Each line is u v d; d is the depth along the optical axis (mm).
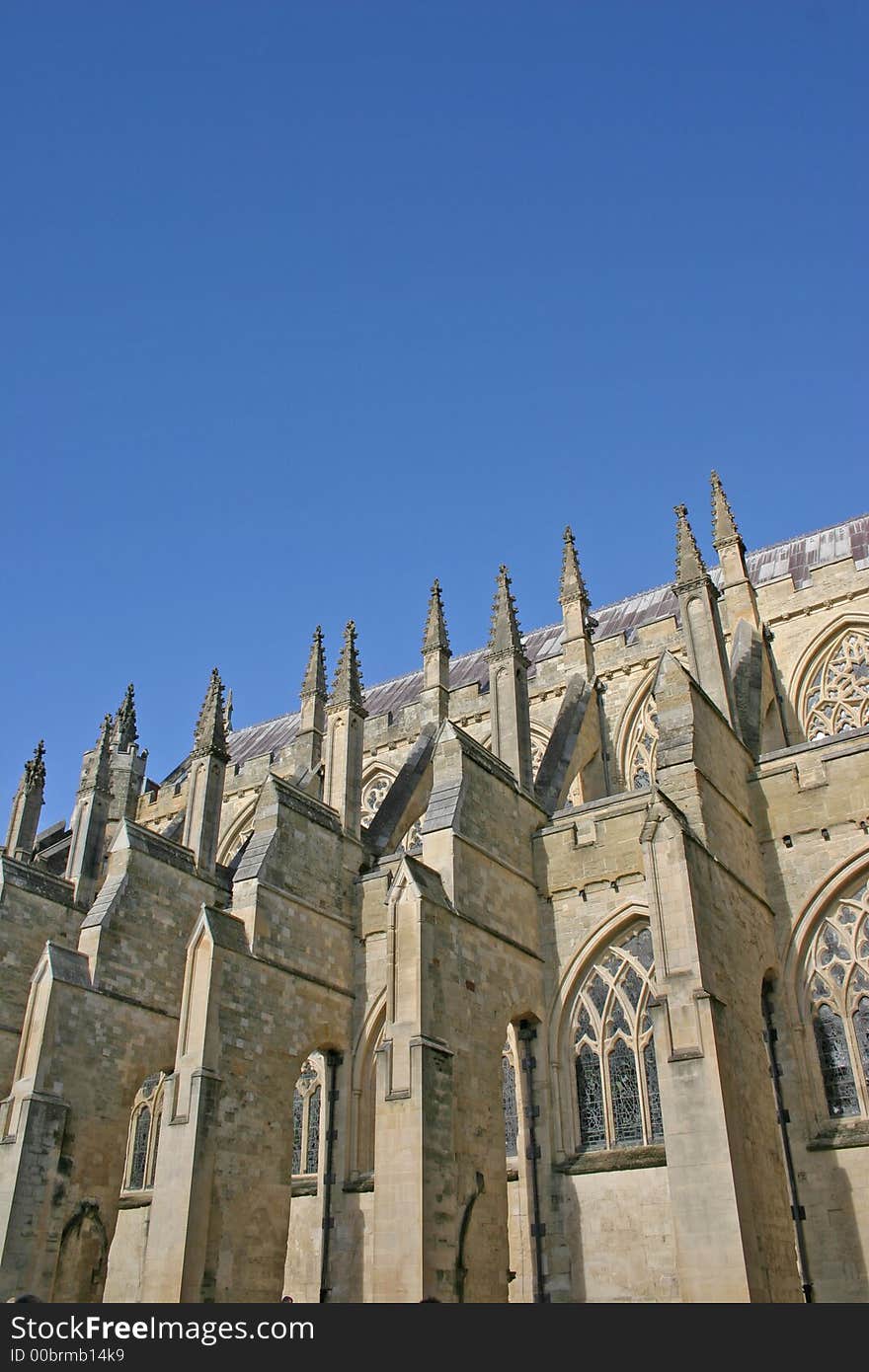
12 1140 35062
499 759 41000
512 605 46531
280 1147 35125
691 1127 27234
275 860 38750
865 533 60375
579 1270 32719
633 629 56000
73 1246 35594
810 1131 31422
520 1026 37094
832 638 50406
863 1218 29625
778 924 35094
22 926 45469
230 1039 34281
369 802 61969
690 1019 28328
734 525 53625
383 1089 30422
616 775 52219
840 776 35562
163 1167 31938
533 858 39781
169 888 43188
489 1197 31484
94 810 52156
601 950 37281
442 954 32594
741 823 35688
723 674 41875
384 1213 28906
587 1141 35000
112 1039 38812
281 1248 33906
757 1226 27062
